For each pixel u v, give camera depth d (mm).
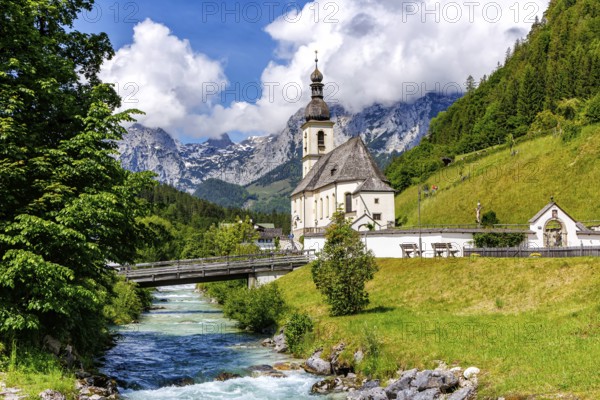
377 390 22859
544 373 19562
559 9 181125
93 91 26781
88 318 29344
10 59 22406
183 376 28344
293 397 24109
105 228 23828
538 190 85812
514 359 21844
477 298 36125
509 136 115688
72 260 24422
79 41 30203
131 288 56469
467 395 19734
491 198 91625
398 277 45625
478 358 22953
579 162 85500
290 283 57406
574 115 111688
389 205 77750
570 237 51031
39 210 22703
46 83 23109
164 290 104375
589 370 18891
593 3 161625
